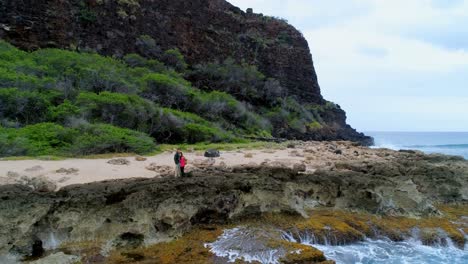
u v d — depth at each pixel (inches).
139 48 1536.7
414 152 1152.8
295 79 2342.5
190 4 1865.2
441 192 641.6
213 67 1782.7
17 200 354.9
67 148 698.2
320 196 535.5
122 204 388.2
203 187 447.2
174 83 1302.9
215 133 1151.6
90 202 379.6
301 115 2038.6
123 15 1514.5
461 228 500.1
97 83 1061.1
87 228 371.6
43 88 925.8
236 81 1828.2
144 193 403.5
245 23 2241.6
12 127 776.9
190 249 372.8
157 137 1042.7
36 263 328.8
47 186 421.4
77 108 882.8
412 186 563.8
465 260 423.8
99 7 1432.1
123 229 380.2
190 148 933.2
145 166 625.9
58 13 1264.8
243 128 1514.5
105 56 1380.4
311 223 454.0
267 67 2197.3
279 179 526.6
